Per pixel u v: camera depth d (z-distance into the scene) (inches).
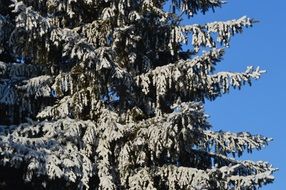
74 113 522.9
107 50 491.2
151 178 498.9
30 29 480.1
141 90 540.4
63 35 483.8
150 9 550.0
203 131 513.0
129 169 510.0
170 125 472.4
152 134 488.1
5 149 455.5
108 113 508.1
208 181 491.5
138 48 562.9
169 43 554.9
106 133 499.2
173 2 579.2
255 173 538.9
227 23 534.3
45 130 498.6
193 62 506.6
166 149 511.2
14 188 578.2
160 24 557.3
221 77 529.0
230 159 545.3
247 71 524.4
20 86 531.8
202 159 552.7
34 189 523.8
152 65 566.3
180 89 526.6
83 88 523.5
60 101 520.7
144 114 547.2
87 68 504.4
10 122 580.4
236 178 502.3
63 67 544.4
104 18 531.5
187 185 491.5
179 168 498.6
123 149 502.9
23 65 557.0
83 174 482.0
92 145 514.6
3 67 551.5
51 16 546.9
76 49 484.1
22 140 471.5
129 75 514.9
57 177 492.1
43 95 523.5
